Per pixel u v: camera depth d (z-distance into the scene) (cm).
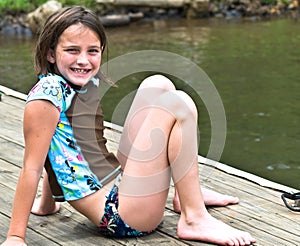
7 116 418
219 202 282
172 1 1034
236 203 286
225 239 246
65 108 237
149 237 254
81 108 240
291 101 606
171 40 860
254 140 514
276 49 806
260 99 612
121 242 249
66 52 234
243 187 305
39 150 231
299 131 532
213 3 1065
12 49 815
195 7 1036
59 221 268
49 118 230
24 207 233
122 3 1011
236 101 608
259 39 866
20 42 859
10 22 945
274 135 524
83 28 234
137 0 1017
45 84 231
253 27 954
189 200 251
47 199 268
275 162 469
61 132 239
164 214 274
